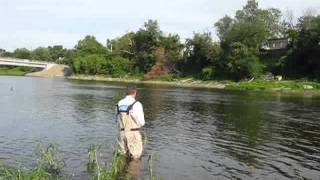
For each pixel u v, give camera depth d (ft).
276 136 75.36
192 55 406.82
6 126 79.46
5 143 62.18
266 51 378.32
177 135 73.36
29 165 49.11
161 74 399.24
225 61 339.16
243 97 182.50
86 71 470.39
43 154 50.52
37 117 94.07
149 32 460.55
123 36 510.58
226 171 49.85
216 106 132.46
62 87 239.91
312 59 309.83
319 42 308.81
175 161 53.57
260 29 363.35
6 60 505.25
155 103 138.82
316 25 314.35
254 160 55.93
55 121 87.66
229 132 78.33
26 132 72.69
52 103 131.34
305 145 67.36
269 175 48.75
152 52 431.02
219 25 388.98
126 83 330.95
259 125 89.25
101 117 95.35
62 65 546.67
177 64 412.98
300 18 347.97
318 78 298.76
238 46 329.72
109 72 453.58
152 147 62.03
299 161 56.03
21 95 166.50
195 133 76.07
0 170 45.62
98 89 221.66
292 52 330.95
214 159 55.67
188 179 45.93
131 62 449.06
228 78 340.80
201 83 338.13
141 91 216.33
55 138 67.26
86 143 63.10
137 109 53.36
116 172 46.93
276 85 274.16
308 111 122.42
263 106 136.87
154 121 91.45
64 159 52.26
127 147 54.65
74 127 79.36
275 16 444.96
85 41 563.89
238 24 374.02
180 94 194.29
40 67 548.72
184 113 109.09
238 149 62.85
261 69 327.06
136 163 51.42
